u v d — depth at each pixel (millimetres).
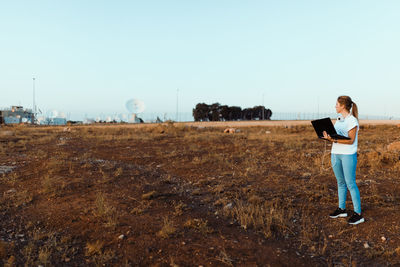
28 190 5430
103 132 18219
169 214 4270
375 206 4566
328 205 4711
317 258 3107
